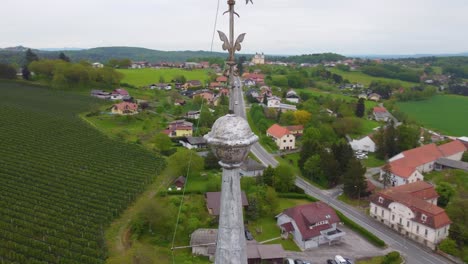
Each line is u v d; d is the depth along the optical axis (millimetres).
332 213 55906
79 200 59594
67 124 106688
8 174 67750
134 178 70875
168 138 89562
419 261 49000
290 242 53312
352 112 124125
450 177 77250
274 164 85125
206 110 113562
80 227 51375
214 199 59938
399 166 75625
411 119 126000
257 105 129500
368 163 89312
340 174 73188
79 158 79562
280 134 97000
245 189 66000
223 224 8406
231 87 8250
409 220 55125
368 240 54344
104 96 156000
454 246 49750
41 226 51375
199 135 100938
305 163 76750
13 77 171875
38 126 101188
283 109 128500
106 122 118500
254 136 8180
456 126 130500
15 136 90312
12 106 122188
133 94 163625
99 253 45469
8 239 47250
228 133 7844
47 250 45688
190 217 56344
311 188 73625
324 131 98125
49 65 172750
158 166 78188
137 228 52719
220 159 8211
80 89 167125
